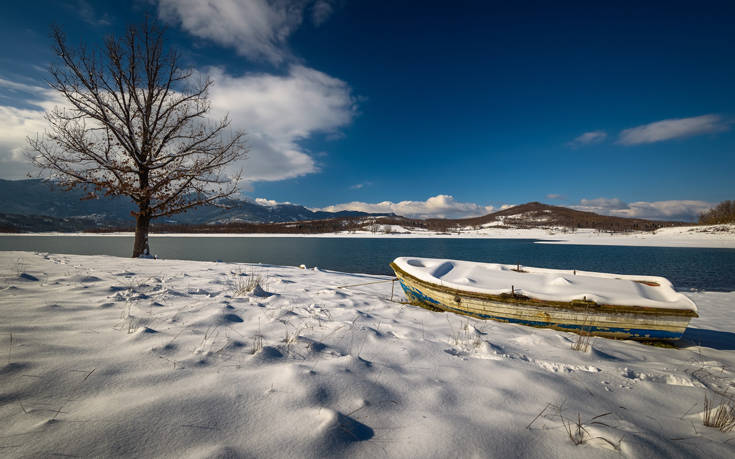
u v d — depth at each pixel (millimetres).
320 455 1520
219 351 2639
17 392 1764
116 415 1655
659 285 5551
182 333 2984
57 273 5629
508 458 1603
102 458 1368
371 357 2900
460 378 2580
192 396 1911
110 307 3697
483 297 5164
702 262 24812
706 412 2168
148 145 11625
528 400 2270
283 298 5215
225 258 25609
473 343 3633
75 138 10234
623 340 4617
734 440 1928
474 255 32094
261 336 3170
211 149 12258
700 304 9664
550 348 3668
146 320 3297
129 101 11359
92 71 10523
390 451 1606
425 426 1837
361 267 20125
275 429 1685
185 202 12188
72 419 1595
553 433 1853
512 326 4789
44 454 1356
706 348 4480
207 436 1580
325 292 6203
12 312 3156
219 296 4918
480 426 1873
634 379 2850
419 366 2797
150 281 5613
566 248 44656
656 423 2105
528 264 23719
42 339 2535
